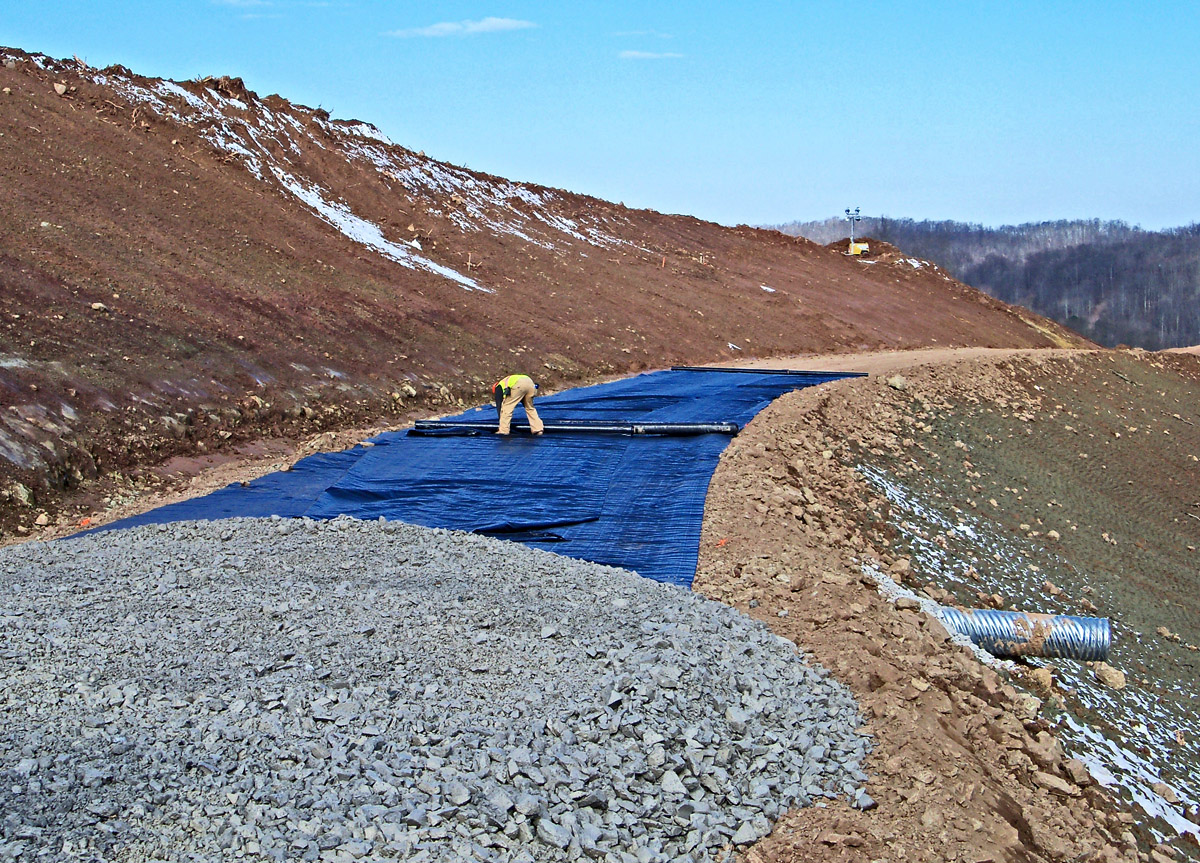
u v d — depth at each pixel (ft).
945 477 60.85
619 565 33.83
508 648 23.50
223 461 47.70
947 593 42.39
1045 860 20.76
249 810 16.44
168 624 23.16
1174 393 110.32
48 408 43.09
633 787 19.13
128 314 54.44
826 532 42.11
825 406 64.49
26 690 19.31
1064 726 32.68
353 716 19.56
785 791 20.12
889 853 18.95
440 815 17.03
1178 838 28.17
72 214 64.13
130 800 16.16
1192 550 64.75
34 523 37.83
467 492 41.63
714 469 44.78
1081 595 49.55
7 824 15.03
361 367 63.67
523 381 50.98
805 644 27.20
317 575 27.84
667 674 22.38
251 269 70.95
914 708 23.94
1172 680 42.63
